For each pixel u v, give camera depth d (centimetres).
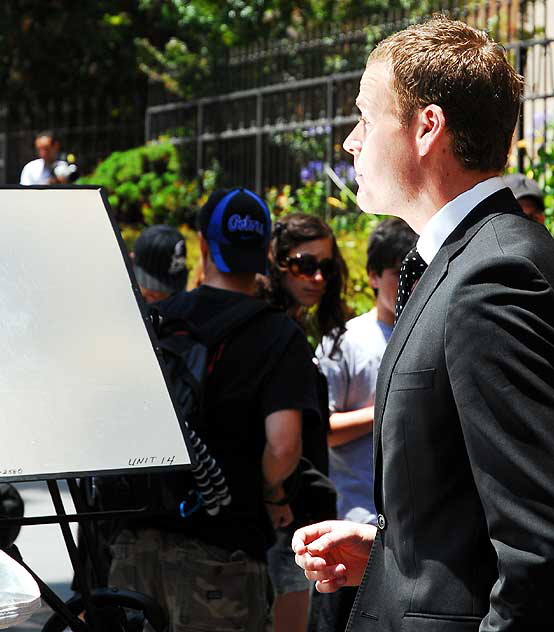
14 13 2297
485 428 218
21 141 2197
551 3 1398
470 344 222
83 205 295
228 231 418
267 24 1959
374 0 1847
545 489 212
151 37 2262
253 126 1568
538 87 1148
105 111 2128
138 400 285
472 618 228
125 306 291
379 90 256
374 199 263
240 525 394
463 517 231
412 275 270
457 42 252
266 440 399
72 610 320
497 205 247
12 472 271
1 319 280
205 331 402
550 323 222
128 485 329
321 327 503
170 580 392
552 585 210
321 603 441
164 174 1706
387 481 241
